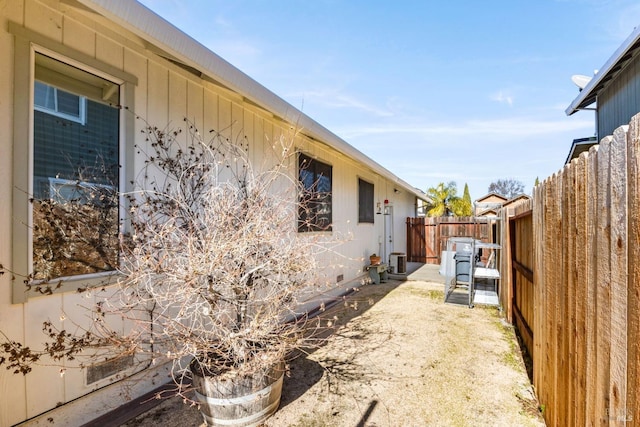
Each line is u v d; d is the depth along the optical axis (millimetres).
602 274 1440
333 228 6520
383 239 9977
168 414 2611
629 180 1229
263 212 2750
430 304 6008
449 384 3049
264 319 2459
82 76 2559
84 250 2518
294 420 2512
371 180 8969
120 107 2785
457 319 5082
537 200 2861
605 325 1410
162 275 2686
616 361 1311
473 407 2676
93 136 2619
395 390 2947
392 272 9648
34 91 2283
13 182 2139
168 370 3125
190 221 2732
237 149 4035
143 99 2953
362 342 4109
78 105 2533
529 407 2670
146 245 2689
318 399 2801
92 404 2529
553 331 2248
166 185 3127
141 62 2934
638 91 5281
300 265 2844
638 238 1173
